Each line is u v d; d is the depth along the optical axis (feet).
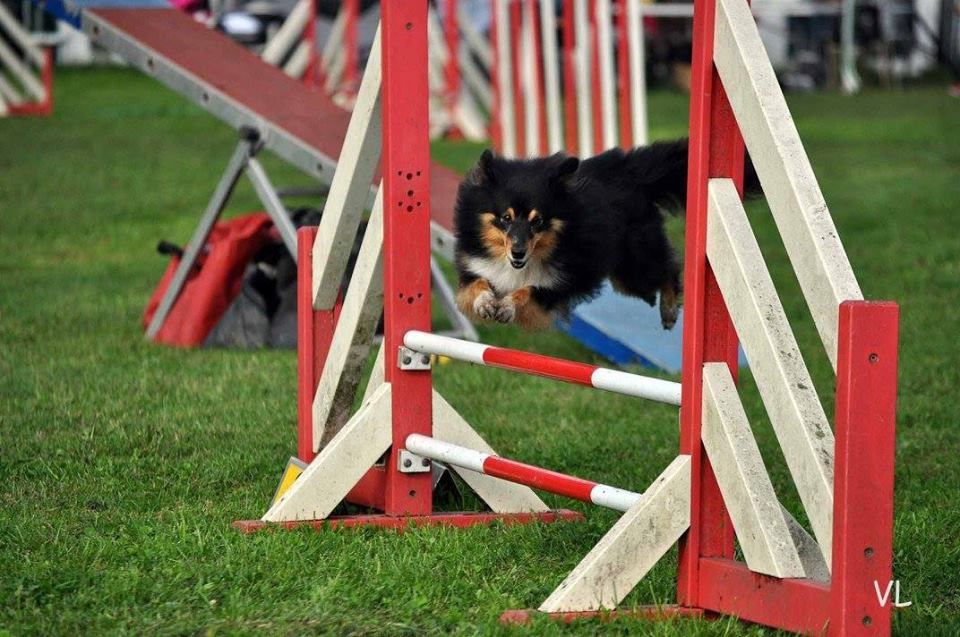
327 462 28.40
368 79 28.68
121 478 32.30
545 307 33.60
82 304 56.54
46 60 135.13
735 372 22.49
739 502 21.56
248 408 39.34
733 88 21.29
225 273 49.80
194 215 81.76
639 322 48.80
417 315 28.76
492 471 26.63
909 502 30.53
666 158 35.58
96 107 141.90
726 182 21.99
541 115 83.87
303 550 26.03
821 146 106.63
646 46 157.07
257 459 33.83
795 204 20.04
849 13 157.99
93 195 87.61
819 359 47.42
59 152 106.73
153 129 123.44
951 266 62.95
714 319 22.31
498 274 33.47
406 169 28.17
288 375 44.06
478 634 21.31
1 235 74.13
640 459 34.86
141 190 89.92
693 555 22.76
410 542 26.76
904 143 107.86
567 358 49.06
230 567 24.40
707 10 21.68
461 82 122.52
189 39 51.34
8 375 43.29
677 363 45.75
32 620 21.83
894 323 19.12
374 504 30.27
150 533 27.04
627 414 40.14
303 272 30.55
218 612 22.35
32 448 34.58
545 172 33.35
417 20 27.94
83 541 26.37
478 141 114.93
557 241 33.12
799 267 20.11
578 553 26.53
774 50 167.02
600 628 21.99
